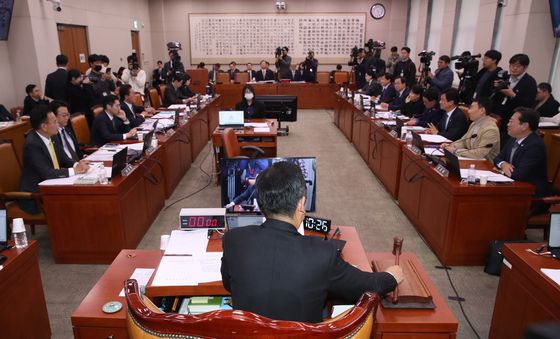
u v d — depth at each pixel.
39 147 2.93
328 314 1.46
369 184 4.71
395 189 4.11
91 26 8.15
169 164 4.19
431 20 9.70
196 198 4.23
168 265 1.68
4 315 1.74
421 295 1.55
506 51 5.86
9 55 5.99
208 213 1.94
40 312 2.01
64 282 2.72
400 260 1.80
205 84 10.59
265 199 1.16
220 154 4.59
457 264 2.91
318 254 1.10
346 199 4.25
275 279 1.06
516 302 1.86
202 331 0.85
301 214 1.19
